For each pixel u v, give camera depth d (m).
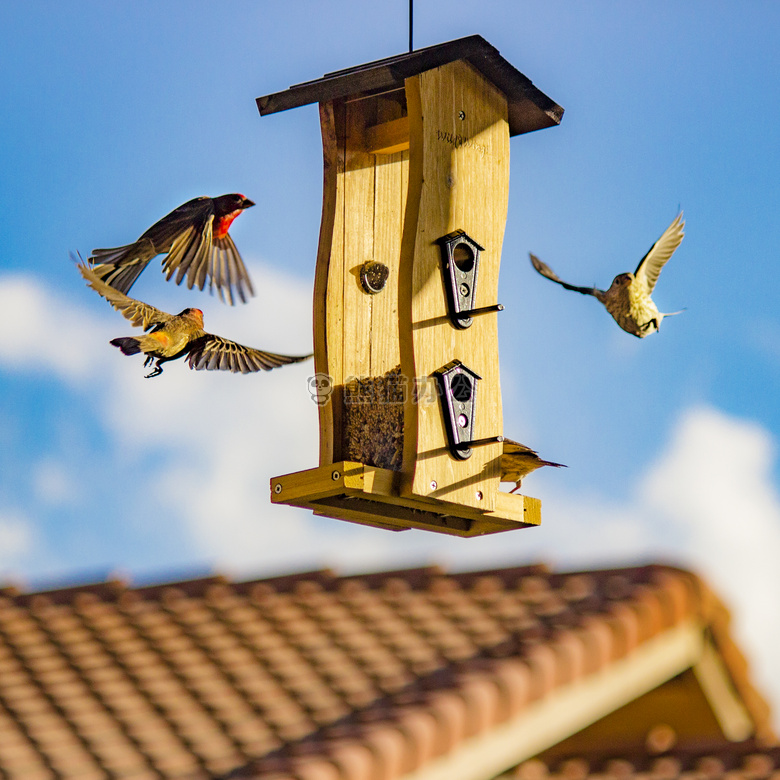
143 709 9.95
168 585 11.73
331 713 9.31
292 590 11.28
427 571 11.13
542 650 8.97
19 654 10.94
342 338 11.55
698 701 10.00
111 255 9.63
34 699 10.26
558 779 10.13
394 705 9.05
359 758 8.24
